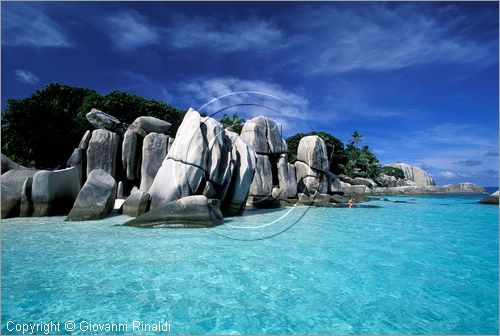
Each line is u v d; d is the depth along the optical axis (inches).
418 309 180.9
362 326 161.2
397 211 765.9
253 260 271.7
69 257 268.7
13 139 1026.1
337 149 2110.0
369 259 283.1
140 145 792.3
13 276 221.6
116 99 1236.5
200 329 156.0
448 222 553.3
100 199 479.8
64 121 1082.1
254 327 158.4
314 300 190.4
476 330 158.6
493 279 231.5
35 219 470.9
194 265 253.6
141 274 229.6
